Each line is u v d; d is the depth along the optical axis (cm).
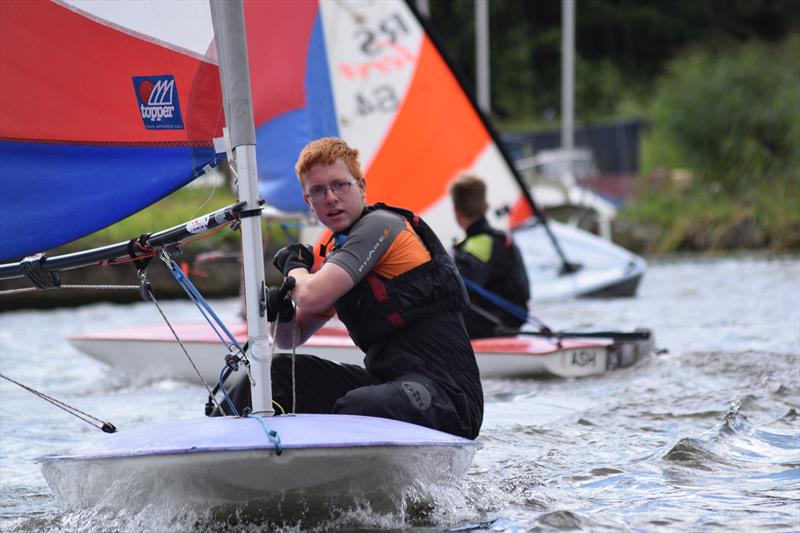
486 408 1870
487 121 2900
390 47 2781
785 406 1725
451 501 1138
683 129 7775
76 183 1192
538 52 12444
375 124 2794
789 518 1078
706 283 4438
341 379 1271
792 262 5488
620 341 2272
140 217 4722
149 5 1154
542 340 2322
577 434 1582
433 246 1226
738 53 8250
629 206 7512
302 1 2272
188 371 2392
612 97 11600
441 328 1209
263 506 1046
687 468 1323
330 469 1019
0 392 2292
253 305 1120
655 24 12525
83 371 2633
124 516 1080
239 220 1130
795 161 7131
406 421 1148
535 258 4025
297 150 2320
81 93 1177
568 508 1142
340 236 1216
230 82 1123
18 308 4591
